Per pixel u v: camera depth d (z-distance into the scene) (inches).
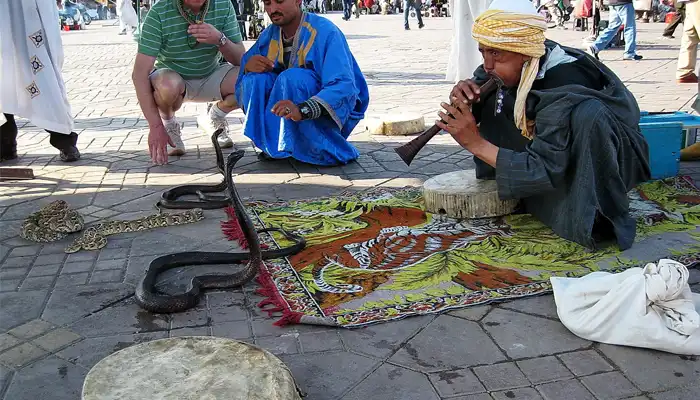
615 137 128.1
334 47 196.4
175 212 163.2
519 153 131.3
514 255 131.9
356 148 226.5
